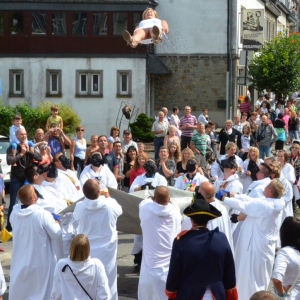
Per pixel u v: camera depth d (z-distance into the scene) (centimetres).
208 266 788
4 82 4709
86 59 4688
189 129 2936
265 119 2844
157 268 1055
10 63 4709
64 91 4706
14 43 4688
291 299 875
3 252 1537
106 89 4694
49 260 1073
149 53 4831
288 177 1764
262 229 1127
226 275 801
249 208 1123
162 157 1719
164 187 1062
